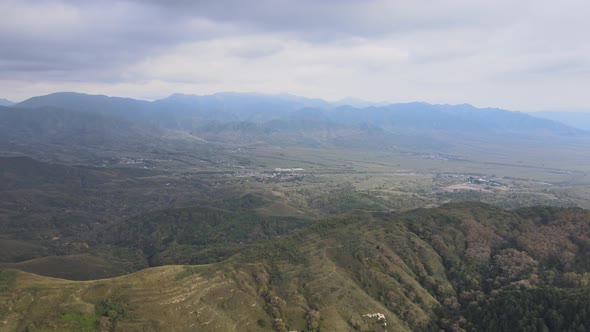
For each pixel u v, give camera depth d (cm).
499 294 13588
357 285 14050
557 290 12531
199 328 10875
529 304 12425
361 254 15375
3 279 11262
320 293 13200
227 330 11088
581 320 11281
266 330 11544
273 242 15638
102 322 10306
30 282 11425
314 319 12069
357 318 12569
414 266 15775
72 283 11612
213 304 11781
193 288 12062
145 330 10381
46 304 10600
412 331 12825
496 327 12400
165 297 11481
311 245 15700
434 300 14350
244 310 11931
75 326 10050
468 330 12800
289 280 13562
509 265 15512
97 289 11375
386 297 13888
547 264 15338
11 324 9931
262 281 13150
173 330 10594
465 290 14925
